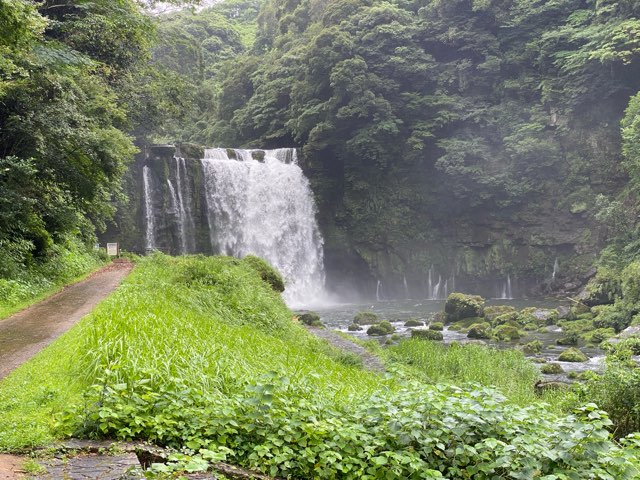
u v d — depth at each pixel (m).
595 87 46.19
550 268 48.00
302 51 58.78
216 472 5.80
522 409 6.80
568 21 49.91
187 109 44.59
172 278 18.50
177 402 6.95
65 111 23.27
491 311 35.09
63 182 24.89
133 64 36.03
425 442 6.37
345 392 9.75
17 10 15.39
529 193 49.09
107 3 29.31
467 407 6.64
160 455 6.03
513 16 51.97
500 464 6.04
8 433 6.27
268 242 49.81
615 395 10.66
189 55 61.25
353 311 42.53
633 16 43.50
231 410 6.82
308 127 53.66
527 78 50.47
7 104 21.89
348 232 52.84
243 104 66.19
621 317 30.19
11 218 21.41
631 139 37.47
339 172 53.69
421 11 54.28
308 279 51.47
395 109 51.88
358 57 50.38
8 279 19.48
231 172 49.03
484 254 50.88
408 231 52.59
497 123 50.12
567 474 5.91
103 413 6.35
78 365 8.38
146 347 8.39
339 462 6.50
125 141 28.78
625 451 5.98
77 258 28.39
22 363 10.09
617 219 41.75
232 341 11.47
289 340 17.06
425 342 22.84
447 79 51.97
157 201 46.19
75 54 24.00
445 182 51.16
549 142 48.12
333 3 56.97
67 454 5.93
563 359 22.69
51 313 16.17
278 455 6.34
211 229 47.69
